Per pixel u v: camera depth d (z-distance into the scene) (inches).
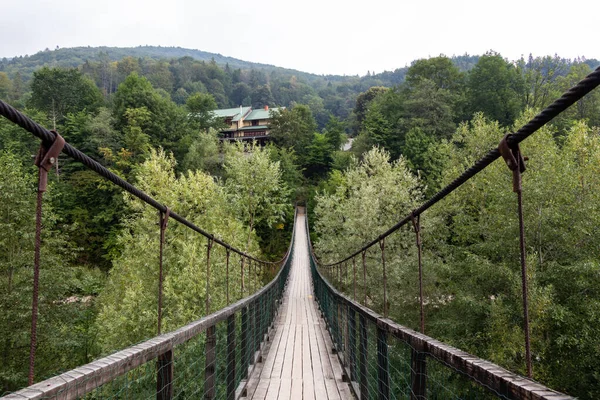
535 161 492.1
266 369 214.7
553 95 1088.2
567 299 405.1
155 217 601.3
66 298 520.7
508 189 476.1
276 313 398.6
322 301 410.9
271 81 5226.4
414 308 572.4
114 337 507.8
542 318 387.2
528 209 456.1
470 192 589.3
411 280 561.9
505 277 441.1
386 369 107.5
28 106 1647.4
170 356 77.8
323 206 927.0
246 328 179.6
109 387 75.1
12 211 467.8
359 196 713.0
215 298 530.3
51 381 43.1
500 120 1254.3
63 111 1637.6
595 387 374.6
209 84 4224.9
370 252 631.2
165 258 562.9
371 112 1756.9
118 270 673.6
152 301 513.3
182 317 494.6
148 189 639.8
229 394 143.0
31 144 1058.7
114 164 1261.1
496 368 46.7
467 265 497.4
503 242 468.4
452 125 1253.1
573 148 501.7
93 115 1638.8
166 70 3959.2
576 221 432.1
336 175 1421.0
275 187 960.3
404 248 637.9
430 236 591.8
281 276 546.3
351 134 2608.3
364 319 144.0
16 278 464.8
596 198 438.3
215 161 1315.2
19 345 454.0
